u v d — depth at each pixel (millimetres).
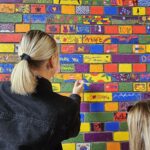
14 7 1801
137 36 1855
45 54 1202
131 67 1843
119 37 1844
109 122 1815
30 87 1125
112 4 1852
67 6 1826
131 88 1836
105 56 1831
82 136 1798
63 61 1810
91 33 1829
